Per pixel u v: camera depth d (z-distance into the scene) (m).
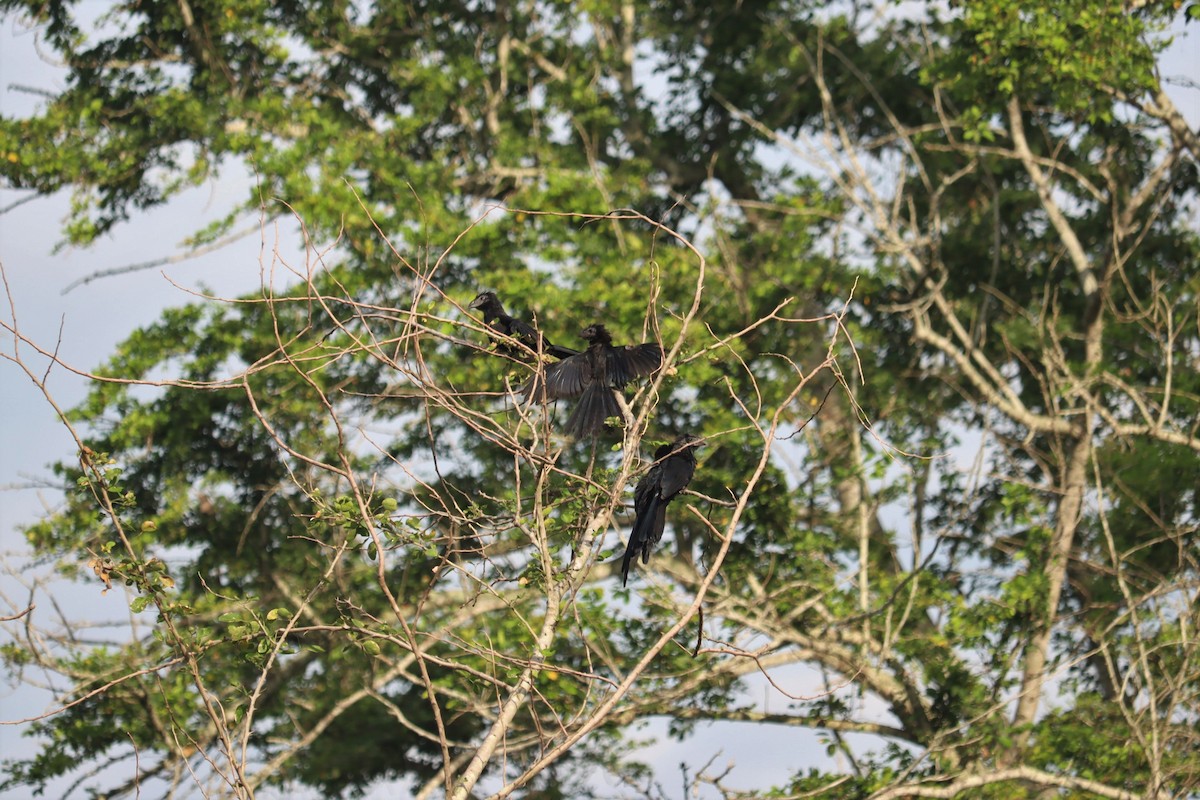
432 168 22.41
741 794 12.46
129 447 20.28
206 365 20.58
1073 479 18.25
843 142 21.69
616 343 18.14
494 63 26.72
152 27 24.83
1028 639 16.28
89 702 16.50
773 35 27.02
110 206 23.72
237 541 20.48
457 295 19.33
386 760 21.09
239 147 22.48
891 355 23.94
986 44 18.97
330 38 26.27
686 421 17.16
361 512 7.71
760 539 16.97
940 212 25.80
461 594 18.72
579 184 21.28
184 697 16.31
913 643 17.00
